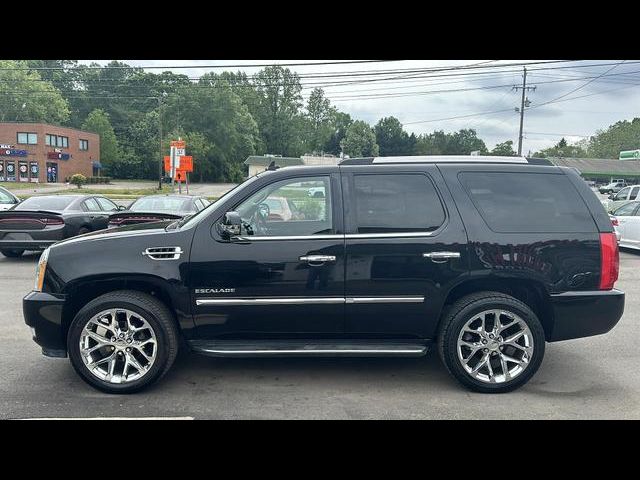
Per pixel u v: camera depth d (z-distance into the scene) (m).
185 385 4.37
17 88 73.94
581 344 5.59
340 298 4.16
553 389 4.31
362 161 4.44
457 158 4.46
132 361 4.17
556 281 4.18
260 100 101.38
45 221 10.20
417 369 4.79
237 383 4.43
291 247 4.15
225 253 4.14
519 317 4.14
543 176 4.35
